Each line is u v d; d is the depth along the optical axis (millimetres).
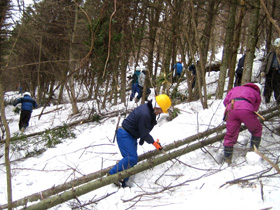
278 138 3656
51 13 7996
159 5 6508
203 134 3793
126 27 6695
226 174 2920
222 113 4855
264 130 3895
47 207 2637
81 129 6824
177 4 6047
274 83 4902
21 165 4684
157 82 6707
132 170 3088
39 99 15594
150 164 3209
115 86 8039
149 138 3254
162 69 7051
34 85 17156
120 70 7180
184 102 6926
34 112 12078
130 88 12156
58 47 10117
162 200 2738
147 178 3410
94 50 6082
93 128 6371
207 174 3113
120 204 2838
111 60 6395
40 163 4648
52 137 5688
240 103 3145
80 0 8406
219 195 2512
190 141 3770
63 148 5191
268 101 5039
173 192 2900
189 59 7559
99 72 6617
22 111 8188
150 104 3205
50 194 3033
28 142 5719
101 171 3352
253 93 3258
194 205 2436
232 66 6914
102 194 3178
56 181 3828
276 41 4492
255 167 2902
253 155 3016
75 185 3170
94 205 2922
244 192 2457
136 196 2857
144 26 7160
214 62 12047
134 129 3312
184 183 3020
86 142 5215
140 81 8430
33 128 8422
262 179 2650
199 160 3566
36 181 3932
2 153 5422
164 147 3697
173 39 6363
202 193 2646
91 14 7902
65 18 8891
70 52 8281
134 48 6840
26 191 3613
